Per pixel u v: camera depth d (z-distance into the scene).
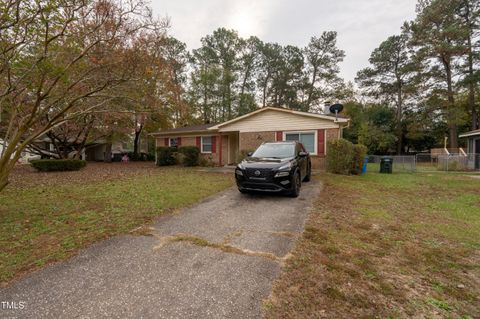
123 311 2.05
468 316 2.01
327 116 11.80
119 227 4.08
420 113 26.14
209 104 29.56
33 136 5.09
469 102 23.25
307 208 5.21
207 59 29.58
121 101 7.40
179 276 2.59
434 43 20.19
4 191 7.20
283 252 3.14
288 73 31.69
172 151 17.45
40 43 4.68
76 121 13.95
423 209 5.28
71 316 1.99
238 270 2.70
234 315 1.99
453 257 3.05
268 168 5.88
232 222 4.34
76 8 4.63
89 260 2.94
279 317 1.97
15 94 5.36
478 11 18.72
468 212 5.08
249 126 13.96
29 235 3.72
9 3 4.04
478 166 14.39
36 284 2.44
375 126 28.86
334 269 2.72
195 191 7.00
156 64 6.66
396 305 2.13
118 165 18.56
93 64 5.53
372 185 8.14
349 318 1.96
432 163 20.95
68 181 9.28
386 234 3.80
